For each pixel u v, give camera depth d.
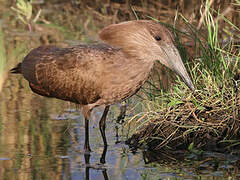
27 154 10.75
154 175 9.83
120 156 10.83
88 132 11.52
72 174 9.93
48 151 10.89
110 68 10.80
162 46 10.78
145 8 18.66
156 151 11.06
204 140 11.11
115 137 11.77
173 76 12.84
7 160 10.47
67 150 11.01
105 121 12.38
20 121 12.39
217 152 10.80
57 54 11.45
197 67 12.22
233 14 15.73
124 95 11.10
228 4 15.86
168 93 11.76
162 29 10.81
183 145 11.19
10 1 22.62
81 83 11.05
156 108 12.06
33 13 21.17
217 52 12.70
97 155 10.85
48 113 12.95
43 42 18.00
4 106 13.31
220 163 10.33
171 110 11.38
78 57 11.05
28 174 9.89
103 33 11.14
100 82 10.91
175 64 10.78
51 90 11.58
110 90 10.94
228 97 11.36
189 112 11.37
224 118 11.16
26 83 15.05
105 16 20.22
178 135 11.33
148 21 10.93
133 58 10.82
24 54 16.80
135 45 10.78
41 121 12.43
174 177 9.71
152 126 11.53
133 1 18.88
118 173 9.99
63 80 11.25
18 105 13.43
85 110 11.34
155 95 12.34
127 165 10.38
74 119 12.66
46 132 11.82
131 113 12.81
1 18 20.81
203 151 10.88
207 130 11.19
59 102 13.74
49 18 20.72
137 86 11.05
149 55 10.84
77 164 10.39
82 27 19.56
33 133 11.73
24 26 20.00
